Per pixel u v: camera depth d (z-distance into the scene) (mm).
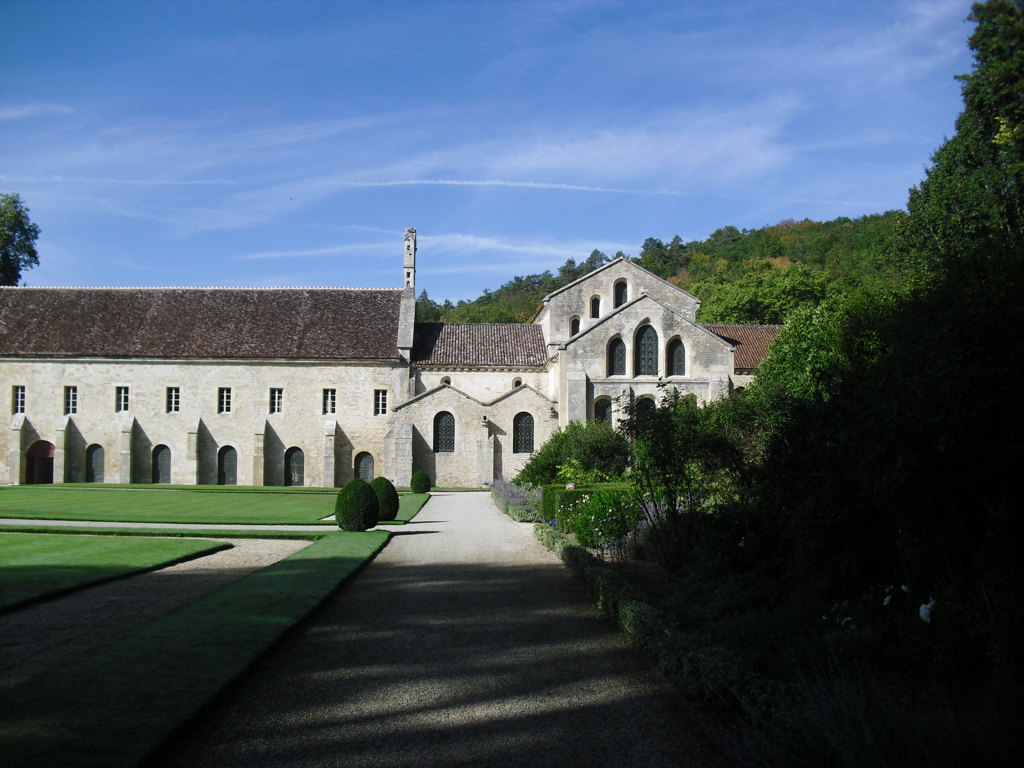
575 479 32906
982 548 9305
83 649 11547
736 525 15109
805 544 12273
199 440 55250
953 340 11000
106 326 57312
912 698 7805
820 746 6531
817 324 29266
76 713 8562
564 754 7992
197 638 11773
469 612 14633
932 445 9289
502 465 51719
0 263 69688
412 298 59188
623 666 11133
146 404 55688
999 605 8609
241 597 14867
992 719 6855
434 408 52406
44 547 21188
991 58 28312
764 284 80312
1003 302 10836
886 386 11008
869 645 9656
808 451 13516
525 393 52250
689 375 49156
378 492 30484
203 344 56312
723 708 8836
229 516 31547
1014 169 26375
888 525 11188
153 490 46781
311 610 14164
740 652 10266
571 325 54625
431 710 9297
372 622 13773
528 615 14406
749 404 25016
